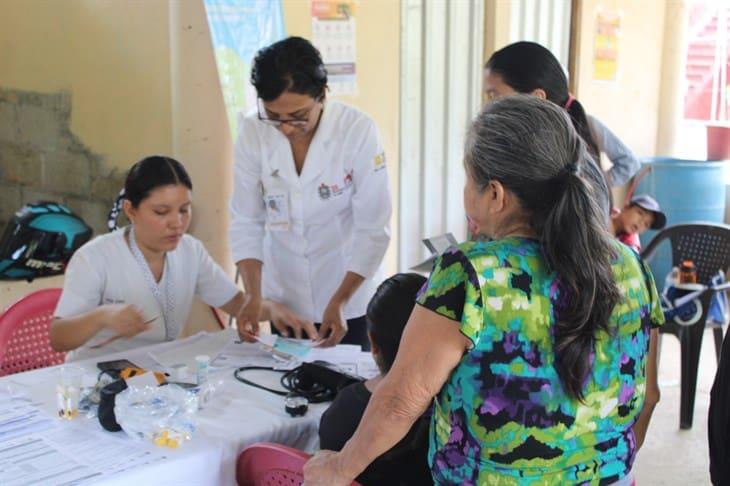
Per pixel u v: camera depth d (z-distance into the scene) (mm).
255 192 2600
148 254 2363
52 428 1769
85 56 3854
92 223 3961
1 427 1770
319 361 2191
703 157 6012
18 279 3324
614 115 5508
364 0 3850
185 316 2494
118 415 1729
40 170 4172
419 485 1665
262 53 2213
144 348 2299
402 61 4078
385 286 1649
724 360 1660
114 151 3812
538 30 4828
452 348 1254
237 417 1846
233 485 1725
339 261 2631
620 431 1343
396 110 4098
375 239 2521
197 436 1731
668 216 5258
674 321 3566
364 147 2496
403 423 1293
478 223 1367
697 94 6023
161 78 3547
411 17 4090
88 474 1547
